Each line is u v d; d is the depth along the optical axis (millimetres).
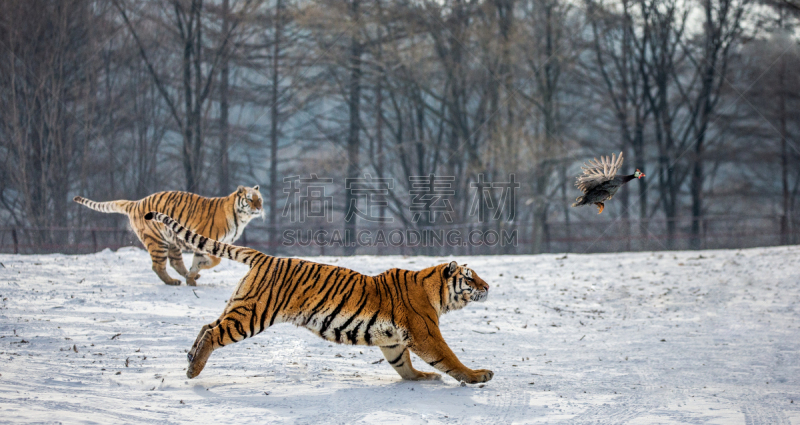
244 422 5559
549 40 39094
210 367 7613
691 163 42031
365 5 41281
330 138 47750
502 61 37625
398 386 7070
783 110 41812
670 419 6246
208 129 44188
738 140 43969
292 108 47688
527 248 38719
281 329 10266
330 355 8820
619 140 45469
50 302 10930
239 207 13023
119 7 40656
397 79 41875
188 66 42406
